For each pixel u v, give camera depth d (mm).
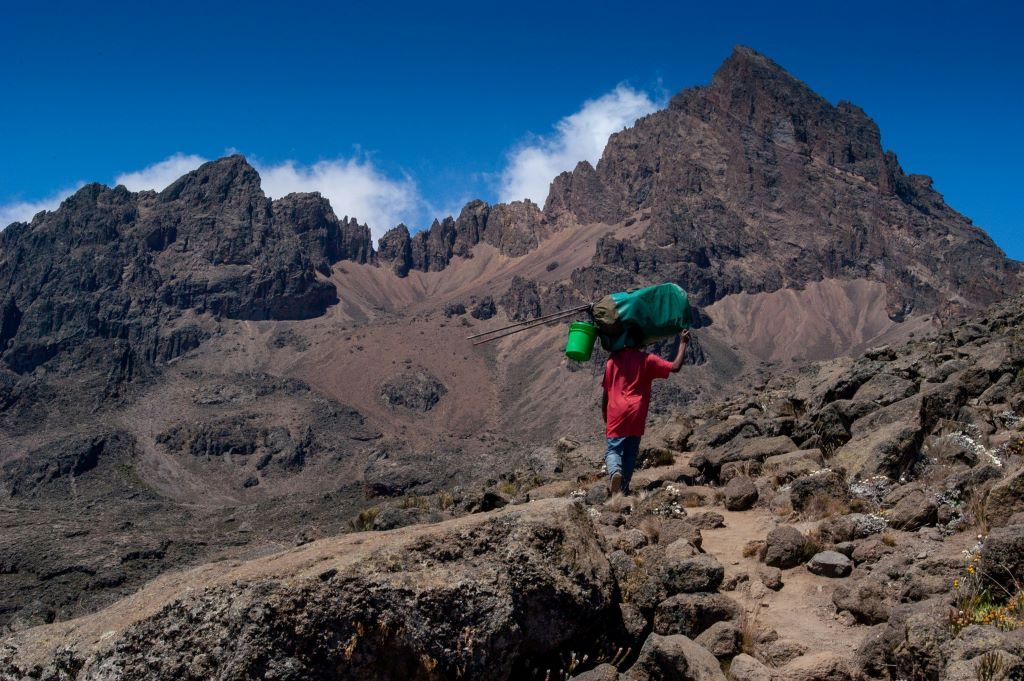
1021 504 8820
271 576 6746
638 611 7910
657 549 9250
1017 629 6316
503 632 7055
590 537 8078
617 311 11367
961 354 17906
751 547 9797
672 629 7836
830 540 9625
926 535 9188
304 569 6867
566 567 7602
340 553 7191
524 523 7676
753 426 16516
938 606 6934
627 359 11547
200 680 6496
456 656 6906
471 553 7410
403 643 6785
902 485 11375
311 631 6586
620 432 11594
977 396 15625
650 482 14961
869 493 11141
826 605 8266
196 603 6711
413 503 18297
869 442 12320
